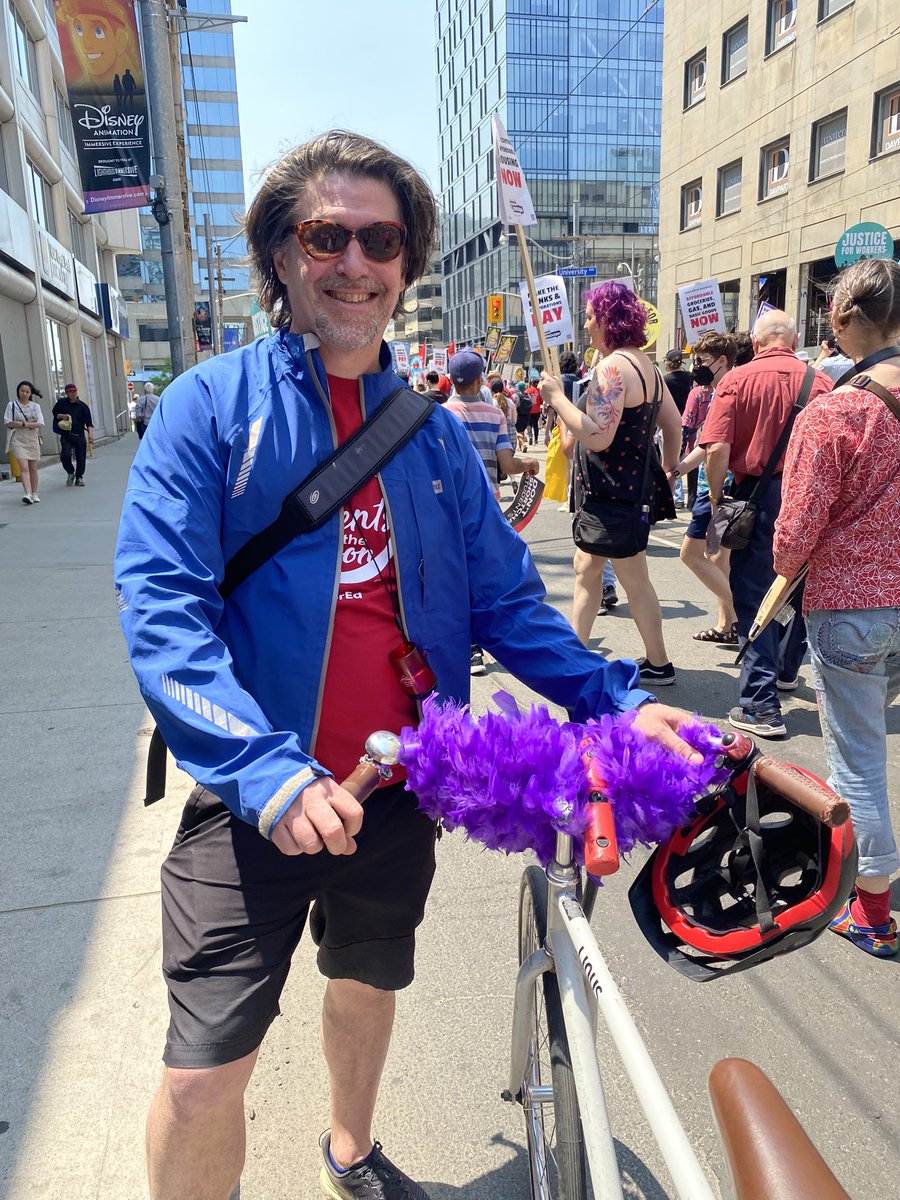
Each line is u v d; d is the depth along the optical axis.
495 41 68.06
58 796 3.54
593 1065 1.22
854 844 1.16
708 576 5.45
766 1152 0.86
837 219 18.47
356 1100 1.75
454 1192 1.88
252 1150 1.96
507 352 22.70
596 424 4.10
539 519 10.80
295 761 1.16
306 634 1.40
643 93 69.69
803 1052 2.27
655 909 1.39
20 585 7.23
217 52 61.72
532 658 1.60
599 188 70.06
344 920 1.58
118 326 32.88
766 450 4.02
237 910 1.37
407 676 1.48
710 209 23.48
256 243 1.56
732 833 1.38
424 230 1.58
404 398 1.53
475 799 1.28
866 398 2.36
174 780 3.68
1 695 4.67
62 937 2.66
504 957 2.64
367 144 1.46
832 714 2.57
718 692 4.75
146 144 10.59
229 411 1.39
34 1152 1.93
